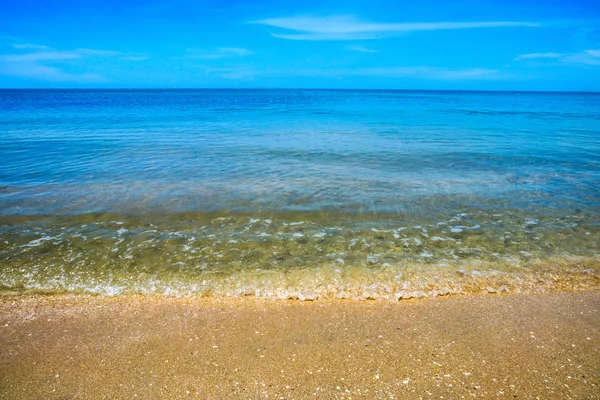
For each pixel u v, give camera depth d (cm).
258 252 599
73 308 458
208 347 387
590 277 532
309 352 379
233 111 3781
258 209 781
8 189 903
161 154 1354
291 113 3534
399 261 571
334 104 5503
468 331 413
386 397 323
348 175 1059
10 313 445
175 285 509
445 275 533
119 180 994
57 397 323
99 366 360
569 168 1172
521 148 1527
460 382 339
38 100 6425
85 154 1346
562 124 2583
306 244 627
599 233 678
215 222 714
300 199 843
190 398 322
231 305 466
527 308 458
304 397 323
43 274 532
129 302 471
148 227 689
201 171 1096
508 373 351
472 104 5997
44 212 753
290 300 477
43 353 377
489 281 520
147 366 359
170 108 4262
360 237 654
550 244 632
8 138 1719
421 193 895
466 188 939
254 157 1306
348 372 352
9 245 611
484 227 700
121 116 3041
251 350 382
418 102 6638
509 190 927
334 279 523
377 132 2030
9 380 343
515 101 7794
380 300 477
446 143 1645
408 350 382
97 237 645
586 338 401
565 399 320
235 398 322
